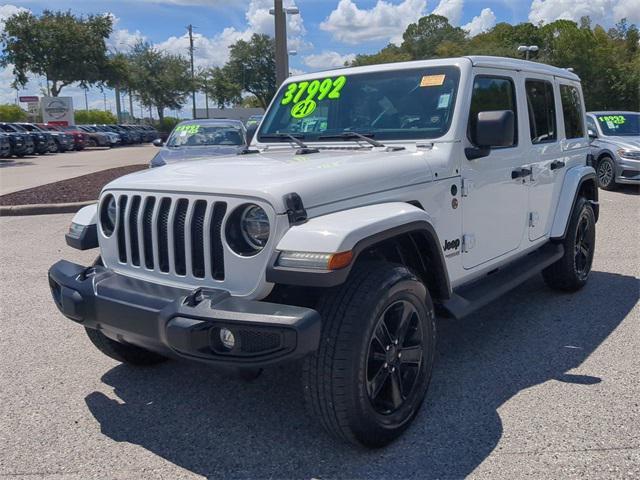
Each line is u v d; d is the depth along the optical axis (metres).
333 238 2.76
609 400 3.65
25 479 2.99
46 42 46.94
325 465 3.06
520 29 59.28
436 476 2.94
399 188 3.48
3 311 5.60
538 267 4.97
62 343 4.80
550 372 4.08
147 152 34.59
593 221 5.98
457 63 4.13
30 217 10.72
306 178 3.05
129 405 3.76
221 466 3.08
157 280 3.26
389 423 3.15
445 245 3.88
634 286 6.04
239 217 2.96
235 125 12.56
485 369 4.15
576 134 6.03
